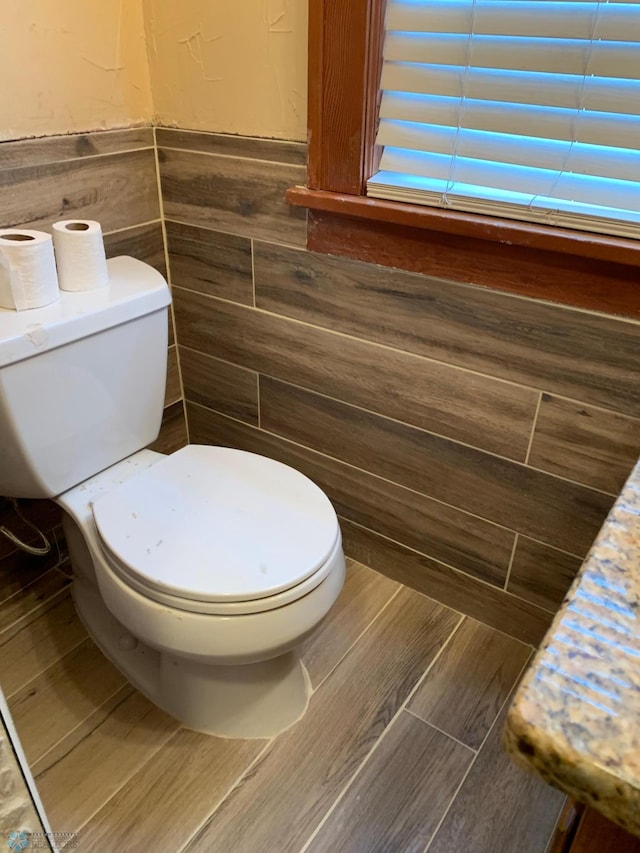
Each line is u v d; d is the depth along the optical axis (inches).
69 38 48.5
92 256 47.8
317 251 52.4
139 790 46.6
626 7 35.1
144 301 49.6
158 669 53.3
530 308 44.3
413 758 48.7
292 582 40.8
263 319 59.2
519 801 46.2
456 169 44.2
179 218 59.9
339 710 51.9
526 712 16.1
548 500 50.1
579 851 18.8
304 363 58.6
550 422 47.2
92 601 58.7
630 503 23.8
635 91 36.6
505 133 41.4
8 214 49.1
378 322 52.1
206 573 41.1
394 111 44.9
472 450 52.1
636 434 44.1
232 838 44.1
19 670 54.8
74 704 52.2
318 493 48.3
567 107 38.7
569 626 18.5
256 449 67.5
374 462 58.7
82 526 47.8
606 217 39.5
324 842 43.9
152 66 54.4
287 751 49.1
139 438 55.3
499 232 42.2
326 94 45.8
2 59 45.3
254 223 55.1
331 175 48.6
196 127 54.4
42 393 45.4
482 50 39.8
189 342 66.5
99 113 52.5
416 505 58.0
